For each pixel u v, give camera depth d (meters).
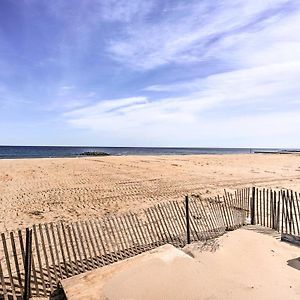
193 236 7.75
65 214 10.93
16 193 14.67
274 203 8.82
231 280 4.81
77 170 24.72
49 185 17.12
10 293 5.24
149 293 4.46
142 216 10.47
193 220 8.16
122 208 11.85
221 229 8.39
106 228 6.81
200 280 4.77
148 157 43.34
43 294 5.19
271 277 4.97
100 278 4.99
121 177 20.83
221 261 5.45
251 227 8.30
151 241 7.35
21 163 29.33
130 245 7.11
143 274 4.95
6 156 62.91
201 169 26.69
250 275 5.00
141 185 17.42
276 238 7.09
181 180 19.47
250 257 5.69
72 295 4.51
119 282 4.79
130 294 4.45
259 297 4.35
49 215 10.77
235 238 6.62
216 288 4.57
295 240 6.73
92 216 10.66
